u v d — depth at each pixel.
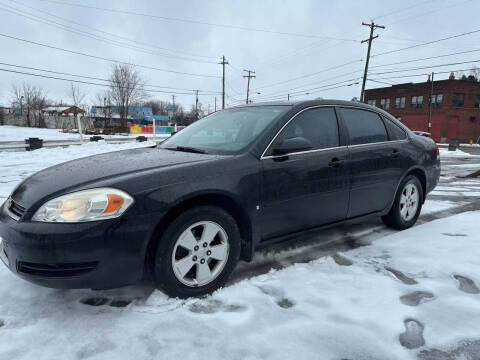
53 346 1.88
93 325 2.06
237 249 2.57
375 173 3.45
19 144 15.09
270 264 2.97
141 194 2.14
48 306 2.27
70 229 1.97
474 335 1.99
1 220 2.20
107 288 2.12
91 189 2.10
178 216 2.27
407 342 1.93
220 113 3.69
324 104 3.27
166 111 85.69
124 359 1.78
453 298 2.39
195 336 1.97
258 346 1.89
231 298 2.38
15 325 2.06
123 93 42.72
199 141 3.15
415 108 43.69
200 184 2.33
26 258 2.00
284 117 2.92
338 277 2.71
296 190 2.83
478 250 3.25
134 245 2.11
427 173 4.11
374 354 1.83
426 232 3.82
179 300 2.34
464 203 5.36
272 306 2.29
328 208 3.11
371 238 3.64
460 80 40.03
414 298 2.39
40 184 2.33
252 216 2.60
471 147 32.81
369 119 3.63
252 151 2.67
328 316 2.17
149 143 18.23
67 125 54.59
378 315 2.18
